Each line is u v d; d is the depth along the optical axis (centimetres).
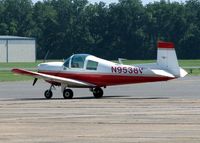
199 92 7694
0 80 10694
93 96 7106
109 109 5394
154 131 4047
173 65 6588
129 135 3891
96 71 6762
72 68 6850
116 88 8681
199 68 15688
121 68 6681
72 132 4025
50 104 5953
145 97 6875
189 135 3878
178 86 9031
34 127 4250
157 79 6581
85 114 5009
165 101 6228
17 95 7362
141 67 6631
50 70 6925
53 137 3831
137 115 4909
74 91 7944
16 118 4762
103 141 3681
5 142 3662
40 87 8850
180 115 4894
